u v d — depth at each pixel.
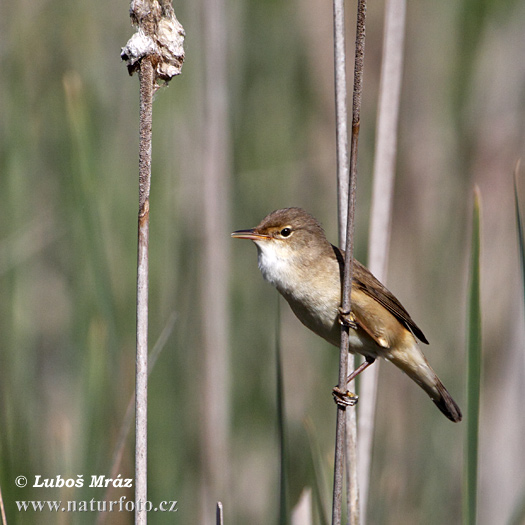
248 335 13.76
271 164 14.85
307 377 13.71
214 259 12.15
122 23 14.23
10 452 9.80
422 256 14.42
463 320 14.02
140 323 7.01
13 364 11.38
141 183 6.84
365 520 9.17
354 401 8.55
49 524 9.94
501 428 12.77
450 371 13.59
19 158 12.64
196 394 11.88
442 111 15.45
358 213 14.48
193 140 12.89
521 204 14.48
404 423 12.96
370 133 15.14
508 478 12.53
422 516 11.77
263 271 9.68
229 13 14.41
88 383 9.54
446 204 14.92
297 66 15.05
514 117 15.06
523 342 12.85
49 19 13.73
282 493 8.26
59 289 12.91
